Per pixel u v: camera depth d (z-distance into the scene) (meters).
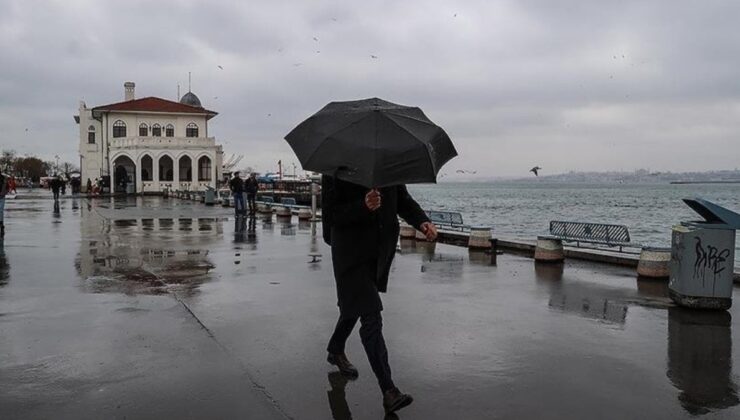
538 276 11.52
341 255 4.99
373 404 4.90
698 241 8.53
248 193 30.56
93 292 9.35
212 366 5.77
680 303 8.70
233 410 4.73
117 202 47.38
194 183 67.38
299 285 10.21
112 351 6.21
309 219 27.47
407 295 9.47
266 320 7.62
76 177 77.38
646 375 5.70
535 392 5.21
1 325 7.22
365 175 4.38
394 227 5.00
